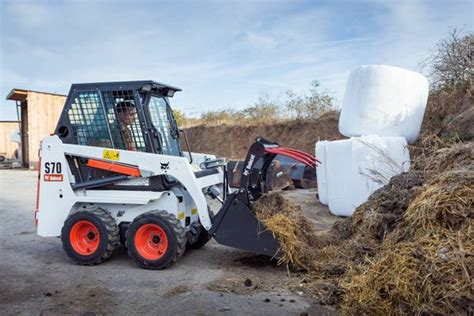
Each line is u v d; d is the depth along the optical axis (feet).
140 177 17.49
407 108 25.76
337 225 19.19
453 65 32.63
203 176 18.34
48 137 18.08
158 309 12.75
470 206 12.69
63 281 15.42
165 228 16.29
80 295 13.99
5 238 22.39
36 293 14.23
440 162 18.25
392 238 14.15
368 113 25.90
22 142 78.59
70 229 17.33
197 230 18.75
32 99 71.31
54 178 18.03
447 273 11.20
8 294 14.15
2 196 38.32
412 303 11.34
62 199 17.97
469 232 12.05
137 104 17.62
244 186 16.11
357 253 15.66
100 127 18.07
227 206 16.21
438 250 11.90
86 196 17.85
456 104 30.89
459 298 10.64
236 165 40.57
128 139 17.80
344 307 12.30
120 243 18.78
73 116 18.30
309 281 14.76
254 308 12.71
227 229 16.15
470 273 10.95
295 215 17.33
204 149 69.56
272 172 38.52
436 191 13.64
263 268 16.51
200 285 14.74
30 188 44.37
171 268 16.71
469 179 13.53
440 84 33.37
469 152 17.30
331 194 26.81
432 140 24.66
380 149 24.32
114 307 12.95
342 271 14.92
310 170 40.40
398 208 16.34
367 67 26.27
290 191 38.70
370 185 24.53
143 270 16.55
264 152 15.92
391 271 12.19
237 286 14.55
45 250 19.92
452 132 27.02
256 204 16.92
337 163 26.09
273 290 14.16
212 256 18.38
